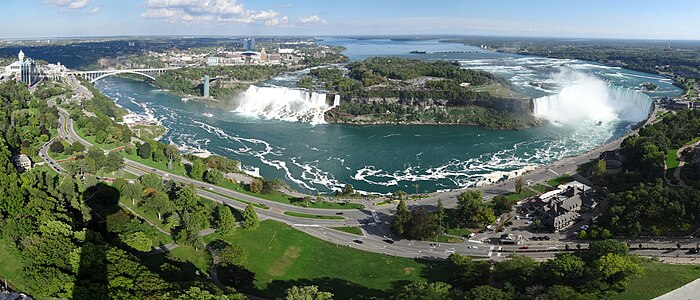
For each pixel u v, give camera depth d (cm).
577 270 12381
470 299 11319
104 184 18100
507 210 18812
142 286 11069
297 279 14325
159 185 19062
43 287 10838
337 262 15388
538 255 15625
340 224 18338
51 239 12288
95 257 11862
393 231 17525
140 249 14238
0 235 13125
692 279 12531
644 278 12381
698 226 16375
